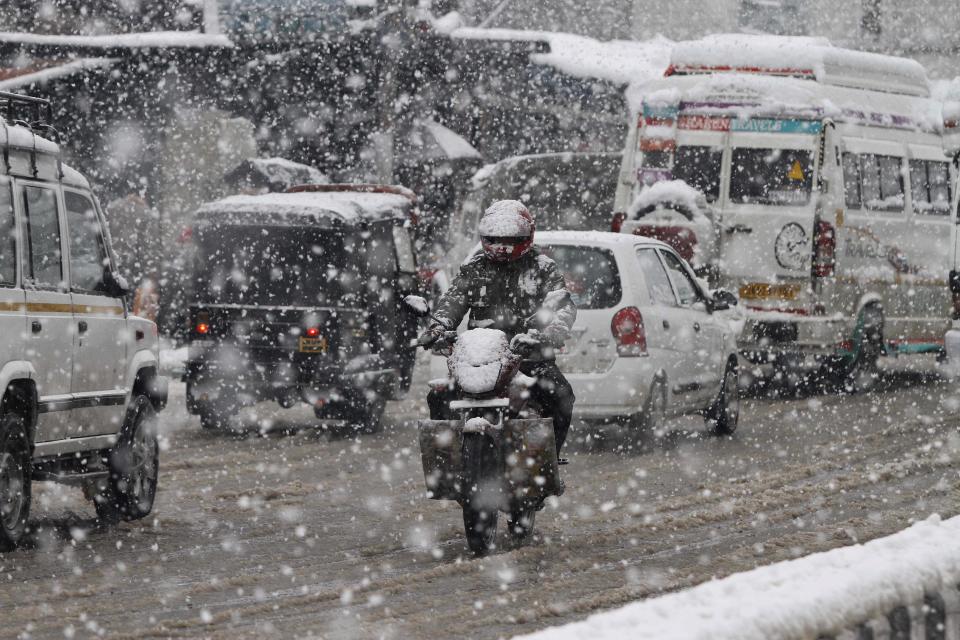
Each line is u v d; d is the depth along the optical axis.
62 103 82.50
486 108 92.19
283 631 19.69
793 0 117.69
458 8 97.56
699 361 42.72
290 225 45.22
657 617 11.52
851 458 39.03
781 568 13.34
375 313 45.94
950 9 116.50
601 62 91.31
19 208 26.47
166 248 72.12
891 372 69.31
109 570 24.34
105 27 90.88
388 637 19.34
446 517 29.95
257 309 45.16
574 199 82.56
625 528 28.14
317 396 44.66
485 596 22.16
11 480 25.55
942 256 64.12
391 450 41.44
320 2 82.88
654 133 57.25
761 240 55.78
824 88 56.50
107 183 82.81
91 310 28.86
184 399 54.47
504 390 24.80
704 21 111.69
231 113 85.94
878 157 59.19
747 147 56.12
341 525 29.03
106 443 28.89
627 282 39.38
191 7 90.12
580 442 42.44
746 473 36.31
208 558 25.52
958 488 33.66
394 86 85.44
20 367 25.45
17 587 22.81
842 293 56.47
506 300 26.44
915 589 13.09
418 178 89.31
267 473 36.66
